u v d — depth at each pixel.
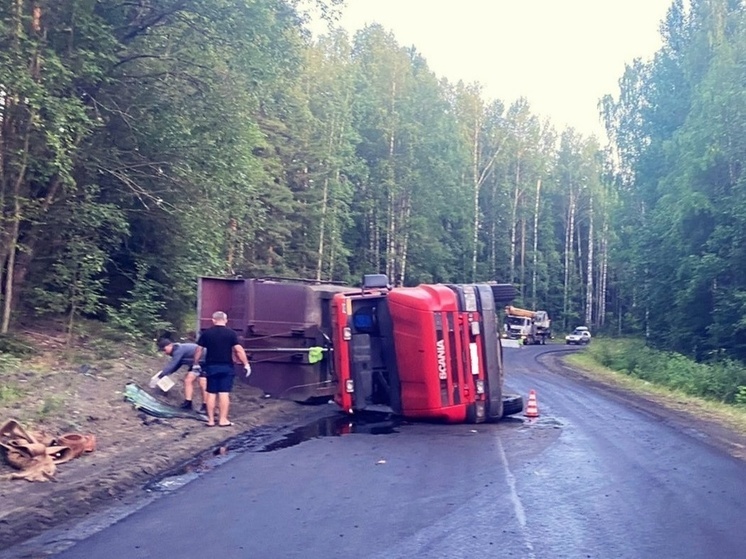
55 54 18.02
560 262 82.19
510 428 13.58
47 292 20.03
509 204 72.19
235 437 12.29
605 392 22.55
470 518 7.38
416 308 13.66
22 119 17.88
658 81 41.66
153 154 21.95
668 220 34.50
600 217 82.50
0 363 15.62
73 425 11.55
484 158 69.75
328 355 15.98
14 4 16.89
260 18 21.23
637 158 43.22
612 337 65.06
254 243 38.88
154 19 21.55
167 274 23.92
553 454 10.93
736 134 30.59
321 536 6.75
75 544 6.49
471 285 14.38
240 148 22.70
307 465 9.96
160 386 14.60
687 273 32.78
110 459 9.87
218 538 6.68
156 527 7.02
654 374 29.31
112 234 22.50
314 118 43.09
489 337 14.09
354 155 48.81
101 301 23.88
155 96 21.75
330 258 44.38
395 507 7.78
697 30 37.91
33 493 8.01
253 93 22.45
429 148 54.44
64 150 17.53
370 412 15.10
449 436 12.55
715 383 24.00
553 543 6.59
